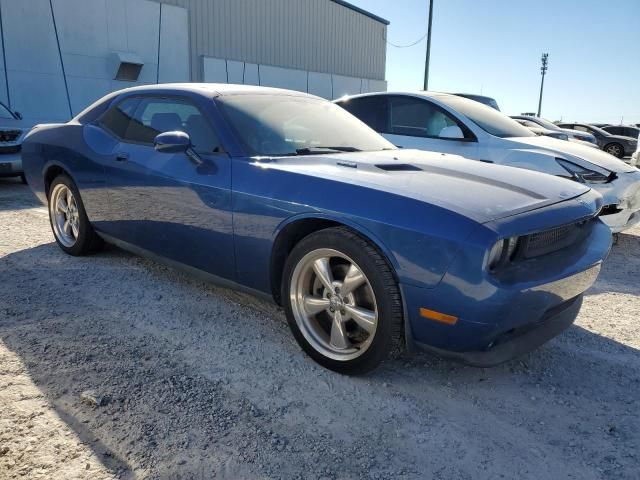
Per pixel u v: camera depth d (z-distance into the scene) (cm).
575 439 232
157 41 1762
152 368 276
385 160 317
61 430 221
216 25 1969
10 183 931
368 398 258
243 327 332
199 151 335
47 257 461
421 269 236
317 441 223
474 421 243
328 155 331
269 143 331
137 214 376
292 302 289
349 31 2658
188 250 345
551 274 244
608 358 310
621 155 2173
